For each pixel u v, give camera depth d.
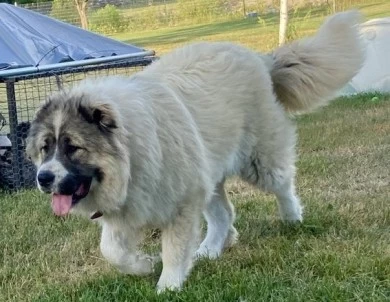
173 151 2.79
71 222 3.89
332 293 2.68
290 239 3.35
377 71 8.17
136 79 2.92
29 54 5.06
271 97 3.33
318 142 5.57
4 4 5.56
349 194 4.07
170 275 2.89
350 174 4.58
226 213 3.42
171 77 3.04
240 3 19.12
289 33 10.16
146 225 2.89
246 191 4.36
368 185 4.32
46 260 3.39
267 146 3.30
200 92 3.07
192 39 15.16
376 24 8.20
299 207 3.56
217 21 18.78
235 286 2.79
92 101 2.63
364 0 16.02
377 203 3.81
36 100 5.18
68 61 5.16
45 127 2.69
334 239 3.29
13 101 4.68
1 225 3.93
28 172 4.80
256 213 3.81
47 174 2.61
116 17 19.62
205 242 3.37
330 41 3.51
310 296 2.69
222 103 3.11
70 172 2.63
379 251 3.06
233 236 3.43
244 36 14.00
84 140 2.63
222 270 3.02
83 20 17.77
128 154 2.64
